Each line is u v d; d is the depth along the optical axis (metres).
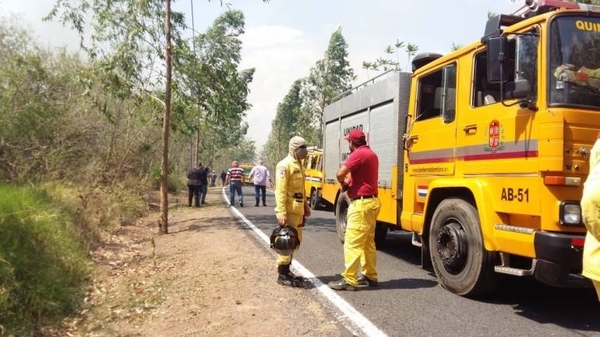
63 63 15.90
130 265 8.74
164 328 5.38
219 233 11.77
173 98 14.71
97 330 5.52
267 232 11.83
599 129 4.85
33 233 6.61
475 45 6.07
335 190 11.20
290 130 55.44
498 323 5.10
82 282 7.14
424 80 7.32
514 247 5.18
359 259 6.39
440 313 5.43
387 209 8.17
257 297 6.12
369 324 5.09
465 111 6.17
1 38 15.58
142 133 18.86
